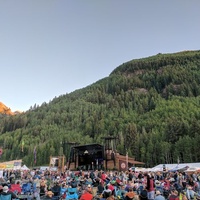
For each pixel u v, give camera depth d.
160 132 120.69
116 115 171.88
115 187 16.06
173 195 13.62
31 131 167.38
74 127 169.62
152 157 100.62
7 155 137.50
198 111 141.62
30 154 122.75
